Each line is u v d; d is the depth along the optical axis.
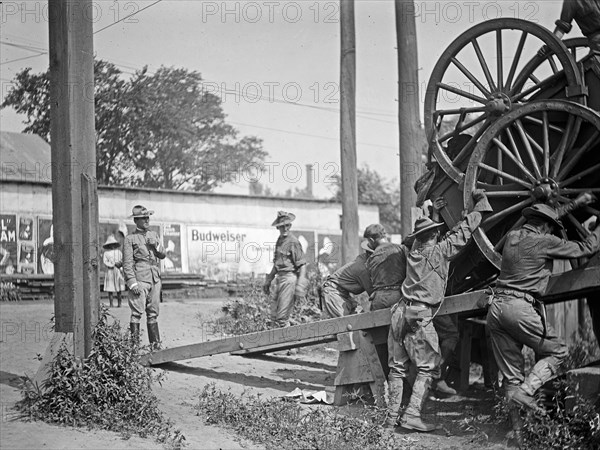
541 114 9.87
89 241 9.66
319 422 9.09
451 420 10.01
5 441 7.82
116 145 38.53
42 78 33.22
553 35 9.71
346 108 19.02
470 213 9.99
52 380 8.97
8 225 27.28
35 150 31.25
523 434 8.61
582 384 8.74
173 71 40.12
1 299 24.56
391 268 10.72
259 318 16.94
